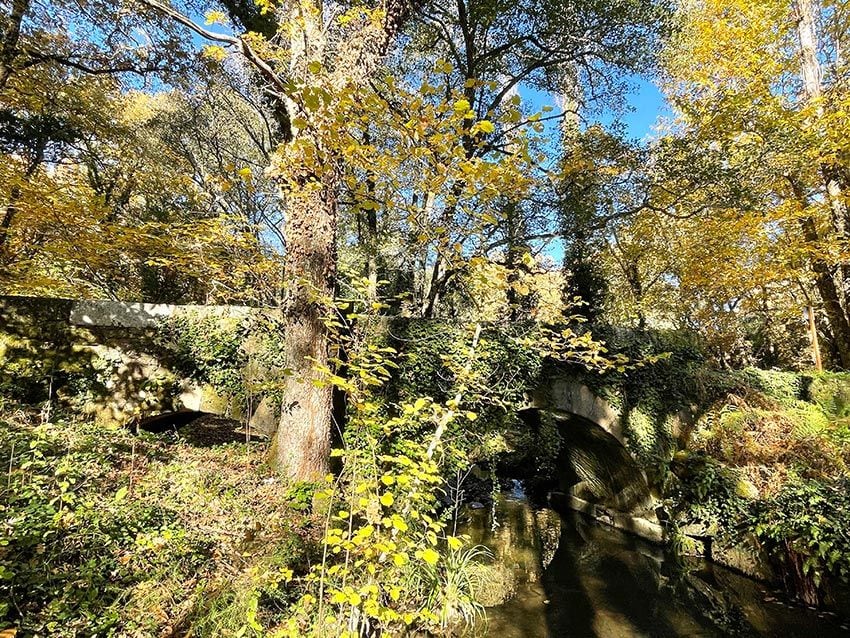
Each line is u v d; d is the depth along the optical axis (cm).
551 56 897
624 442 704
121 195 1038
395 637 324
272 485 430
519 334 640
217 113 1174
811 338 1029
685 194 750
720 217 818
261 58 377
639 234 1255
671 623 477
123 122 1023
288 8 366
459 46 938
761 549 557
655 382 716
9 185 516
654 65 857
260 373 614
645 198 816
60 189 567
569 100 1012
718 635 452
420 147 245
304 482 425
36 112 733
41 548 275
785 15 894
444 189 277
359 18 375
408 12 440
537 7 793
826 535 491
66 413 521
